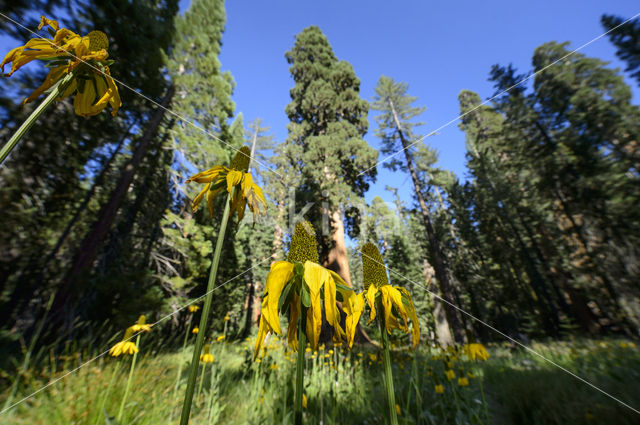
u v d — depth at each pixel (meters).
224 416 2.15
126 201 8.31
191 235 11.48
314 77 17.81
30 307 4.51
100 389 1.98
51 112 5.27
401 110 16.67
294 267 0.81
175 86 9.57
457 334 10.04
